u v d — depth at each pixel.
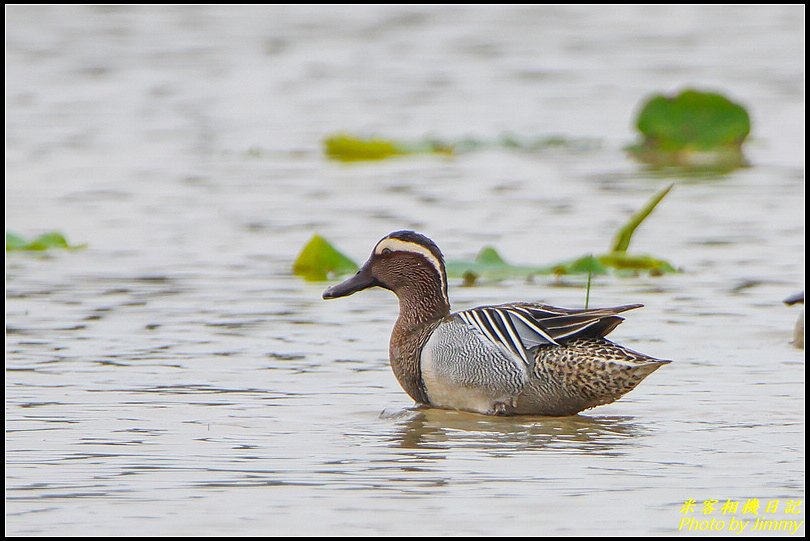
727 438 10.18
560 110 31.59
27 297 15.41
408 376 11.45
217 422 10.62
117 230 19.53
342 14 43.53
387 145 26.69
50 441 10.05
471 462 9.57
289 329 14.01
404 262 11.75
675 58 37.22
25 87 33.47
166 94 33.09
